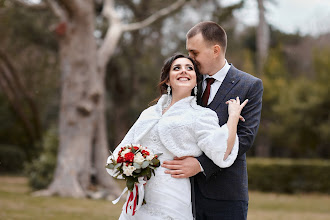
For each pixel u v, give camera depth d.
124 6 18.36
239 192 3.27
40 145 15.61
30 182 12.53
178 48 19.38
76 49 11.06
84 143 11.12
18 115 20.06
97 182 11.81
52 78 19.31
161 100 3.35
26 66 19.03
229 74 3.44
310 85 17.98
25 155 20.08
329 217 9.36
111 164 3.07
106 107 21.30
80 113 11.10
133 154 2.97
